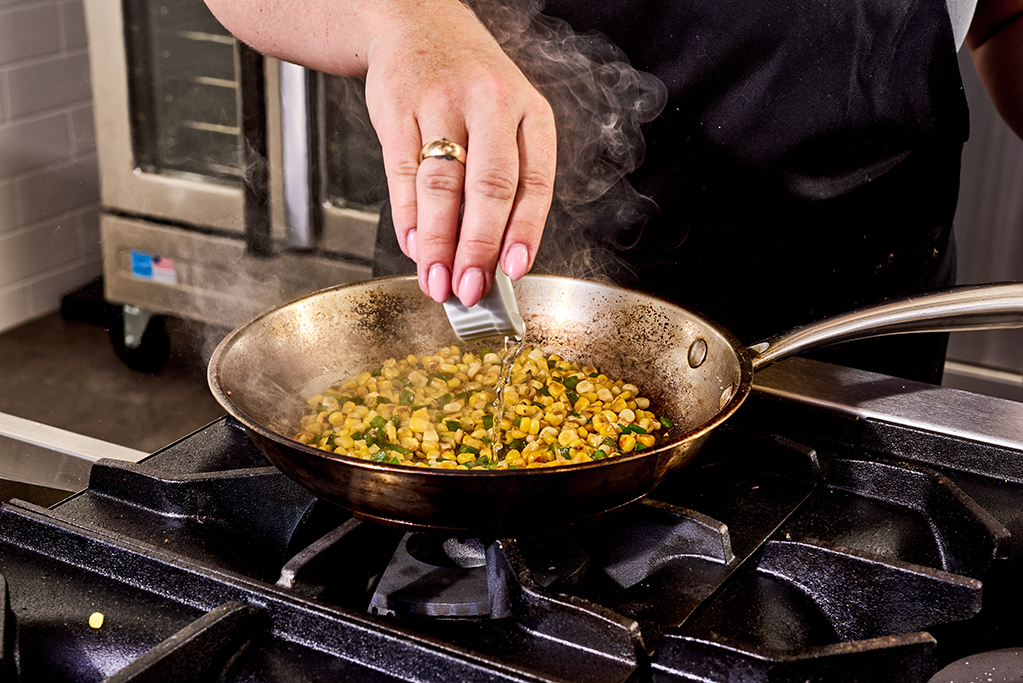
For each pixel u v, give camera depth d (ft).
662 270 4.00
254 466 3.03
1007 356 6.43
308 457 2.54
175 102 6.73
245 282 7.00
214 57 6.42
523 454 2.91
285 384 3.06
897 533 2.87
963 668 2.48
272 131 6.30
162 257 7.25
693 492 2.94
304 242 6.61
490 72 2.75
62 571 2.70
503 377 3.16
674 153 3.89
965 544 2.79
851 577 2.67
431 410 3.15
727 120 3.82
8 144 7.44
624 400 3.13
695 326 3.08
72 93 7.73
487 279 2.64
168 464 3.02
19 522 2.74
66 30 7.56
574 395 3.18
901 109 3.88
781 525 2.85
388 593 2.62
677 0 3.71
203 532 2.82
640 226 3.98
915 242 4.19
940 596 2.61
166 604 2.62
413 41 2.84
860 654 2.42
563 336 3.32
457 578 2.67
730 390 2.84
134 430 7.05
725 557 2.71
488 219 2.63
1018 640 2.62
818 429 3.18
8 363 7.82
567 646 2.52
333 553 2.64
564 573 2.64
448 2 3.00
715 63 3.76
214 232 6.95
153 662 2.38
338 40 3.02
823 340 3.03
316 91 6.12
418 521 2.60
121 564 2.67
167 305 7.42
